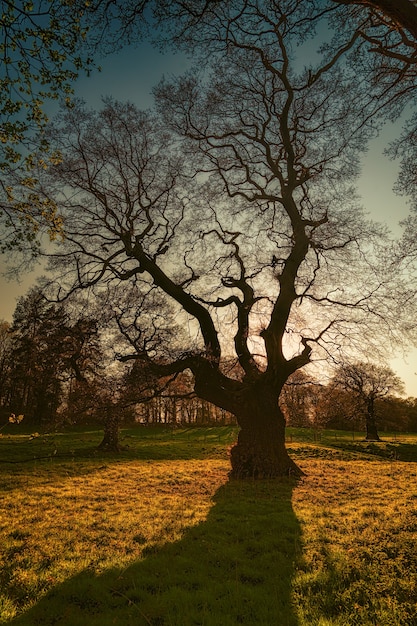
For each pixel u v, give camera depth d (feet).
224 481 60.70
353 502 43.96
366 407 159.12
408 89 30.99
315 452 103.81
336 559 25.20
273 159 77.51
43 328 60.54
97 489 54.29
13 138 22.13
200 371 64.69
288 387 78.79
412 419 261.44
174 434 160.56
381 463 86.33
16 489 53.78
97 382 60.23
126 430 176.96
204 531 32.91
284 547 28.55
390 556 25.31
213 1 24.09
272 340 66.03
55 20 21.86
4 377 172.35
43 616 18.99
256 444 62.59
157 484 58.49
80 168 62.95
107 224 65.16
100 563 25.54
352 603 19.34
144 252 66.95
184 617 18.56
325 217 70.08
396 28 25.39
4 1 20.15
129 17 24.39
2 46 21.15
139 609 19.38
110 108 64.54
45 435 25.84
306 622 17.92
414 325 61.46
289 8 28.40
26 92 22.27
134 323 61.67
